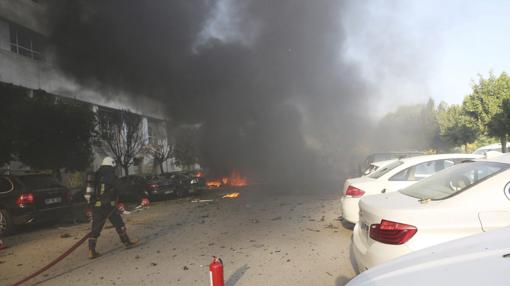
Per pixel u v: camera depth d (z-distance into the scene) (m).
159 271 5.23
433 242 3.28
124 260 5.93
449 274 1.85
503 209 3.33
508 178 3.47
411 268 2.06
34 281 5.09
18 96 15.18
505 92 25.14
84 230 9.28
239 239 7.01
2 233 9.03
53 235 8.77
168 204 14.91
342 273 4.80
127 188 16.14
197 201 15.28
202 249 6.39
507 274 1.70
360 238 3.97
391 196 4.21
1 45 21.06
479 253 2.02
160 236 7.77
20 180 9.59
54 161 15.20
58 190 10.28
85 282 4.93
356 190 6.89
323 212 9.69
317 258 5.48
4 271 5.73
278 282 4.57
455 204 3.43
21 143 13.83
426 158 6.98
